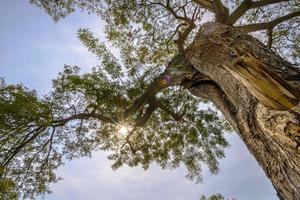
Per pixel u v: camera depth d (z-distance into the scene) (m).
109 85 7.27
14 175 6.88
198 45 3.88
